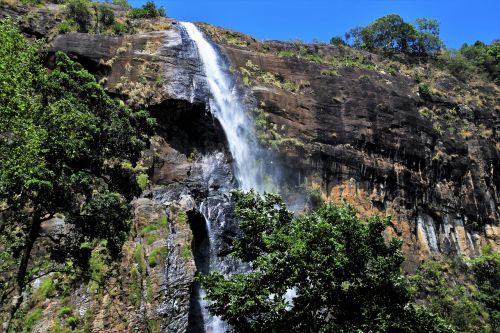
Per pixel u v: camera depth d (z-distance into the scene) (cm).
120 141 2095
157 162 2817
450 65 5559
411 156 4075
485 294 3344
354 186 3706
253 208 1909
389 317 1578
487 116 4922
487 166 4525
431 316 1634
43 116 1817
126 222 2000
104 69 3231
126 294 2008
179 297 2058
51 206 1811
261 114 3625
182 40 3628
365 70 4488
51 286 1975
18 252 1970
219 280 1727
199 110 3244
